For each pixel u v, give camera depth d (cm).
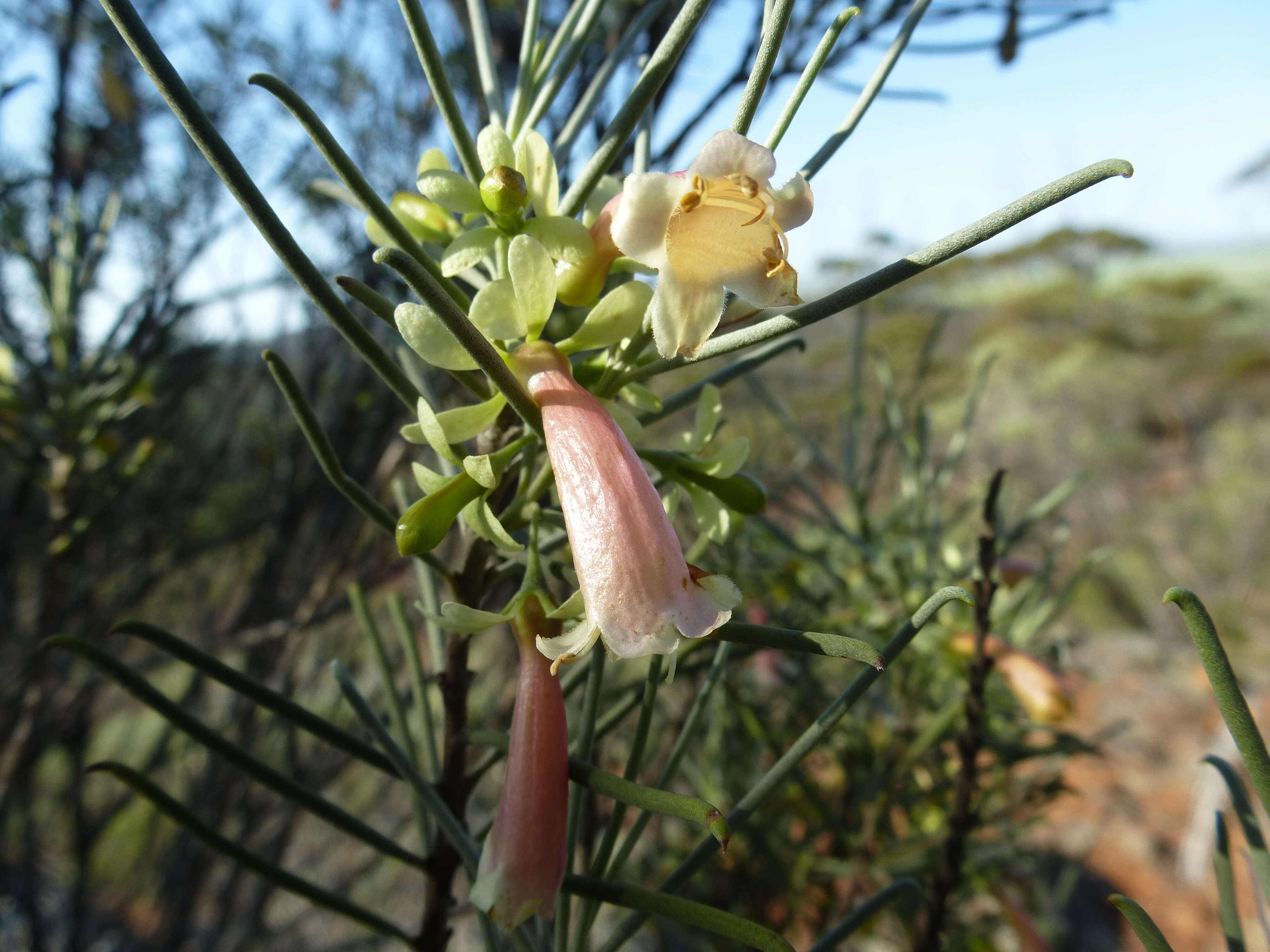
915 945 12
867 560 19
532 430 7
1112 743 63
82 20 25
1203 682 72
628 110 7
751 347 7
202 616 29
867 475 20
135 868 34
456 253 8
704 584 6
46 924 34
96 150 25
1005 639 17
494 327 7
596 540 7
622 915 27
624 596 6
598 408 7
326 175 29
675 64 7
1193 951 44
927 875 18
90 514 18
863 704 19
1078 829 51
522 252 7
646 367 8
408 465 24
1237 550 101
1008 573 17
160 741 29
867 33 16
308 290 7
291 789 9
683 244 7
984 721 16
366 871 34
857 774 19
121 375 18
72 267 18
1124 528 109
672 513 9
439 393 19
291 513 26
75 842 29
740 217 7
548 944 10
